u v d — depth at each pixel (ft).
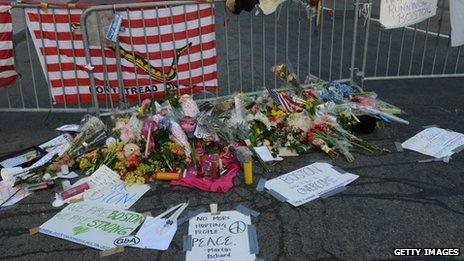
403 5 16.75
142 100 16.16
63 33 15.03
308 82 17.42
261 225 10.55
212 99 16.39
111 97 16.07
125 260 9.58
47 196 12.06
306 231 10.32
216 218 10.82
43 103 18.65
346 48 25.08
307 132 14.01
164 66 15.75
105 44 15.11
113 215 11.09
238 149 13.15
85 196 11.86
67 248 10.03
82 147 13.69
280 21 31.48
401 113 16.33
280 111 14.75
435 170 12.66
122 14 14.73
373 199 11.43
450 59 22.98
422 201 11.31
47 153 14.07
